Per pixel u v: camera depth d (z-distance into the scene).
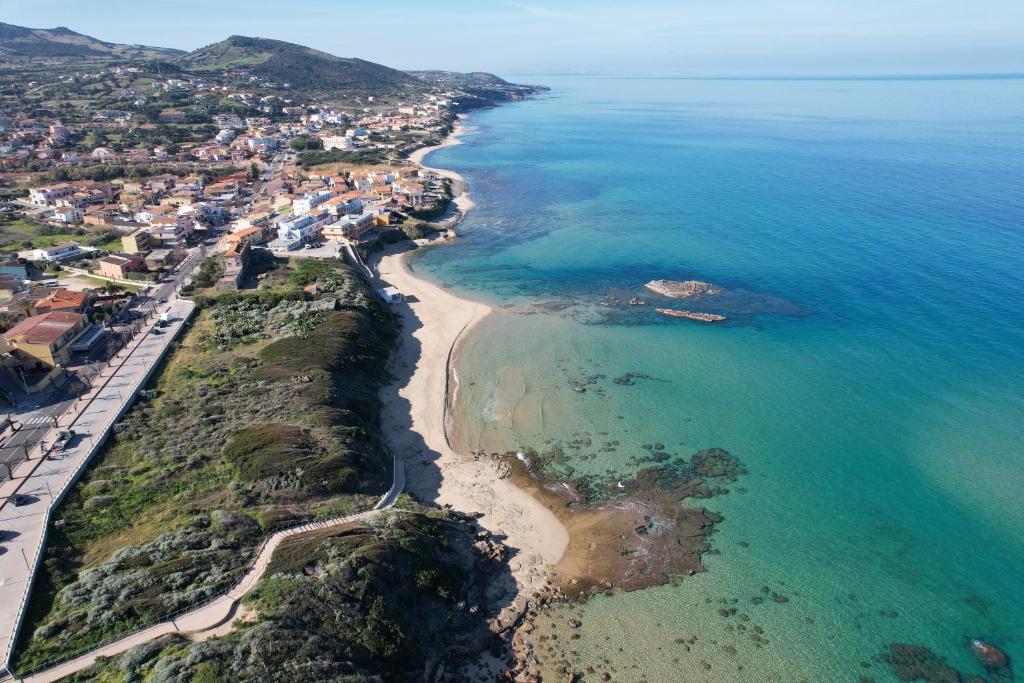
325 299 112.00
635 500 69.75
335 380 84.69
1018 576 59.09
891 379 92.56
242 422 73.62
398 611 49.59
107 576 49.28
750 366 97.94
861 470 73.94
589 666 50.44
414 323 117.19
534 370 97.94
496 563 60.53
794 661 51.06
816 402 87.81
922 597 56.97
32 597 47.66
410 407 88.31
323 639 44.53
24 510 56.53
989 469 73.44
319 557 52.47
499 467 75.38
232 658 40.66
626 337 108.62
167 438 70.00
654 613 55.53
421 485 72.00
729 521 66.44
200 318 105.75
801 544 63.25
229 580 49.84
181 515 57.66
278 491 62.53
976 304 114.88
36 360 83.88
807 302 120.44
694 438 80.56
